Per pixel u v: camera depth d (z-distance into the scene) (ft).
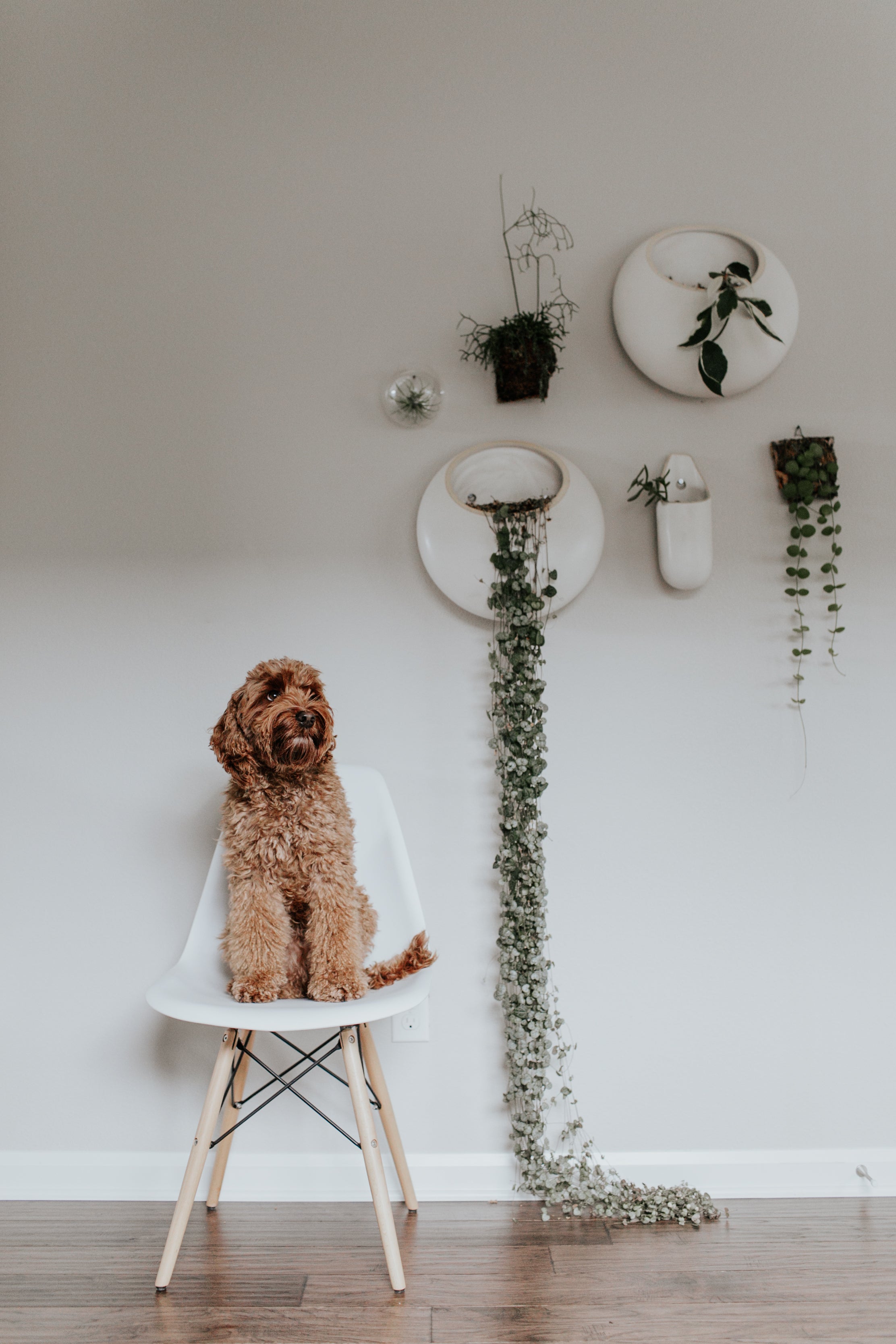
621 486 6.63
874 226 6.82
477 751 6.45
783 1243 5.49
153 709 6.47
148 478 6.60
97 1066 6.27
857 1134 6.29
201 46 6.82
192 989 5.08
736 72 6.83
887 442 6.72
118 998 6.32
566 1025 6.32
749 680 6.56
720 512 6.64
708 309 6.17
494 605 6.15
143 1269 5.18
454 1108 6.23
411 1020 6.26
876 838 6.51
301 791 5.19
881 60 6.79
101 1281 5.05
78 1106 6.25
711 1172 6.21
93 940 6.36
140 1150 6.22
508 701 6.15
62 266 6.70
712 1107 6.29
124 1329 4.58
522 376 6.42
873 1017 6.40
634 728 6.51
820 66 6.85
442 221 6.75
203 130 6.77
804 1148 6.27
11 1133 6.24
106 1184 6.18
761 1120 6.29
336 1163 6.15
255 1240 5.54
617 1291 4.93
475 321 6.70
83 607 6.53
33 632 6.52
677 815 6.47
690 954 6.40
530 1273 5.12
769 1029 6.36
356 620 6.51
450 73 6.82
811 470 6.49
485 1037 6.27
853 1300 4.85
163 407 6.63
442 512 6.24
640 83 6.84
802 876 6.47
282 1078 5.76
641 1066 6.31
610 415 6.67
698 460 6.66
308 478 6.59
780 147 6.84
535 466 6.49
